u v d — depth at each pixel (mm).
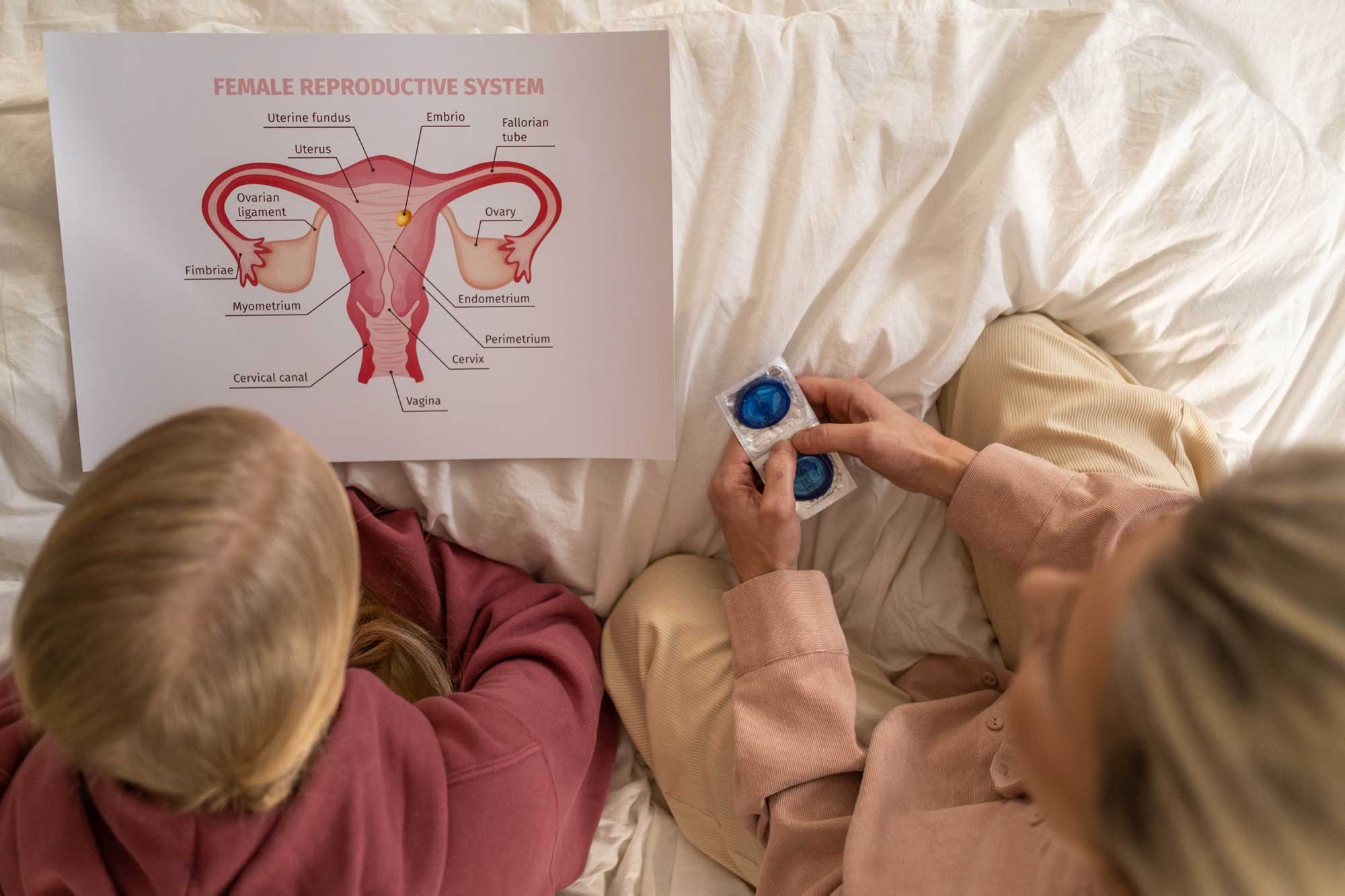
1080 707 341
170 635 393
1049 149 742
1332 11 880
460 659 754
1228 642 286
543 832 613
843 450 717
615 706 773
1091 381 739
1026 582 429
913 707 693
